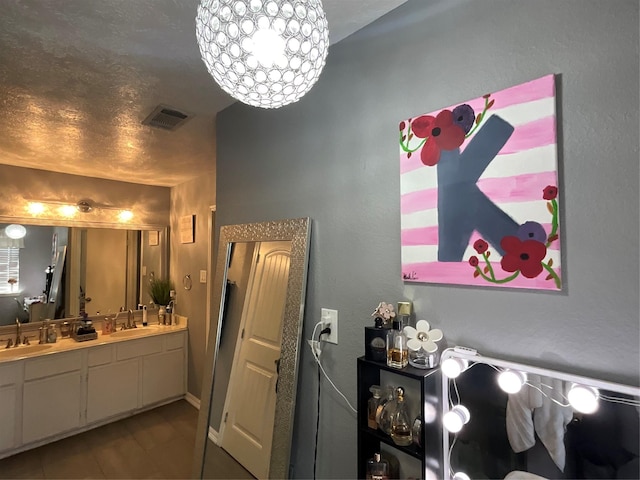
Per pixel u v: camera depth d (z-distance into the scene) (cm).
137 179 364
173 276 396
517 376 83
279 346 150
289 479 143
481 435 92
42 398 273
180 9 113
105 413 307
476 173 94
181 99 179
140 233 383
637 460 71
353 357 125
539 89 84
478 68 96
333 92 135
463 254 96
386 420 110
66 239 334
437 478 98
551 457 82
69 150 260
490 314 92
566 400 79
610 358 75
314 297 140
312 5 71
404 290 111
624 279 74
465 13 99
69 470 244
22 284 310
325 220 137
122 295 368
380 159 119
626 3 74
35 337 312
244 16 66
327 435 133
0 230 300
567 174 81
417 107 109
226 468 167
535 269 84
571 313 80
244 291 175
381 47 119
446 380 98
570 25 81
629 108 74
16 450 264
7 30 122
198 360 349
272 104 88
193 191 363
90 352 301
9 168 301
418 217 106
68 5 110
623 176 74
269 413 150
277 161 160
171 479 235
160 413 332
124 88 167
